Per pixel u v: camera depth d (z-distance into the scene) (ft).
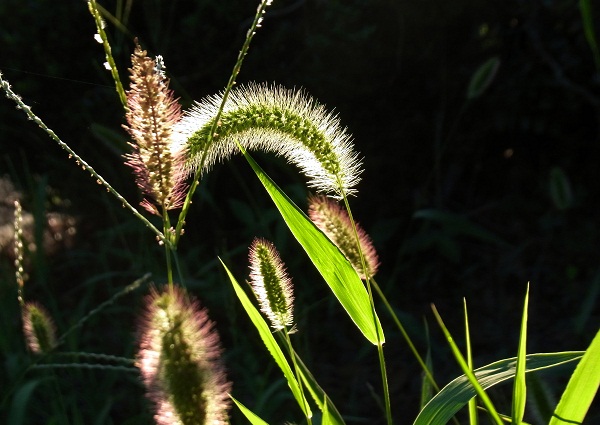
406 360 5.20
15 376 3.74
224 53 6.07
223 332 5.24
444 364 5.12
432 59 6.37
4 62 6.04
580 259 6.19
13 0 5.99
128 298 5.63
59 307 5.48
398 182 6.60
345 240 2.22
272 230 6.36
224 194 6.39
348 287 2.09
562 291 5.89
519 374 1.90
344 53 6.05
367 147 6.45
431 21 6.18
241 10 6.00
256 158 6.19
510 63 6.40
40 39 6.01
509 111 6.40
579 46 6.17
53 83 6.03
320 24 6.01
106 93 5.93
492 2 6.28
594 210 6.68
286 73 6.12
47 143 6.19
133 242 6.07
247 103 2.10
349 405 4.48
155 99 2.00
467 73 6.35
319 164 2.13
